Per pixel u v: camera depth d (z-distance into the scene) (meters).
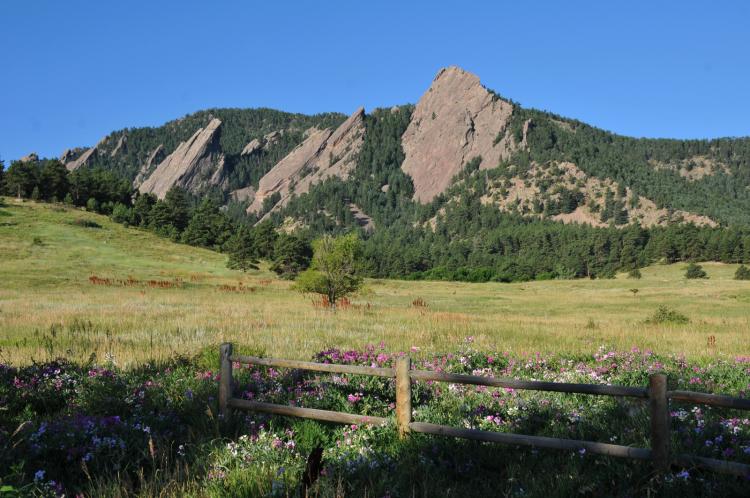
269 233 132.00
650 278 151.00
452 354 12.15
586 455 5.50
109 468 5.46
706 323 29.58
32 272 66.25
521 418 6.89
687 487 4.55
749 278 132.00
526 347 14.68
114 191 152.38
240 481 4.98
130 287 57.16
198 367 10.18
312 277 37.28
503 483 4.98
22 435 5.86
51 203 132.25
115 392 7.62
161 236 122.25
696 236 182.00
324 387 8.17
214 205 151.62
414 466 5.24
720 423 6.33
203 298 44.12
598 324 26.89
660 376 4.72
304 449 5.85
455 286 101.25
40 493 4.59
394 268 183.75
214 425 6.50
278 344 14.20
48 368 9.38
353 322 21.98
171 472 5.32
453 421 6.67
